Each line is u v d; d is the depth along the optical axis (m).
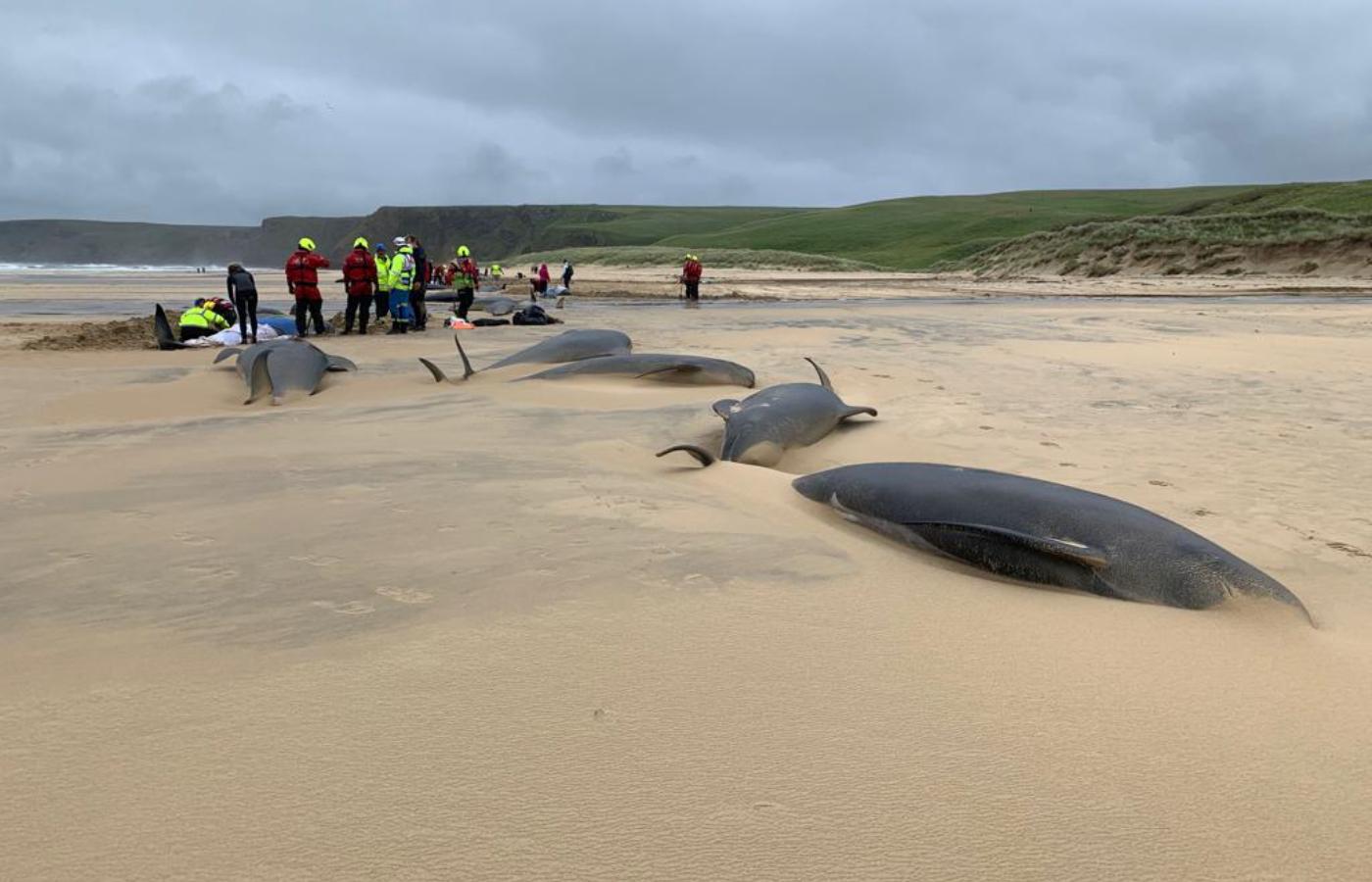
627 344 12.30
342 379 11.08
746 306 28.53
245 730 2.71
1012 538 4.24
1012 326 19.31
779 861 2.13
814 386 8.45
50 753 2.58
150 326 19.42
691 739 2.71
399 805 2.33
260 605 3.79
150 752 2.58
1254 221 50.72
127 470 6.33
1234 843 2.26
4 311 26.91
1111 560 4.13
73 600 3.84
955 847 2.20
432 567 4.29
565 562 4.39
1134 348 14.85
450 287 38.66
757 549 4.65
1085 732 2.82
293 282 18.05
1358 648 3.59
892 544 4.80
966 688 3.12
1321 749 2.77
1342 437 7.88
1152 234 52.59
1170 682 3.21
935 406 9.23
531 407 9.13
